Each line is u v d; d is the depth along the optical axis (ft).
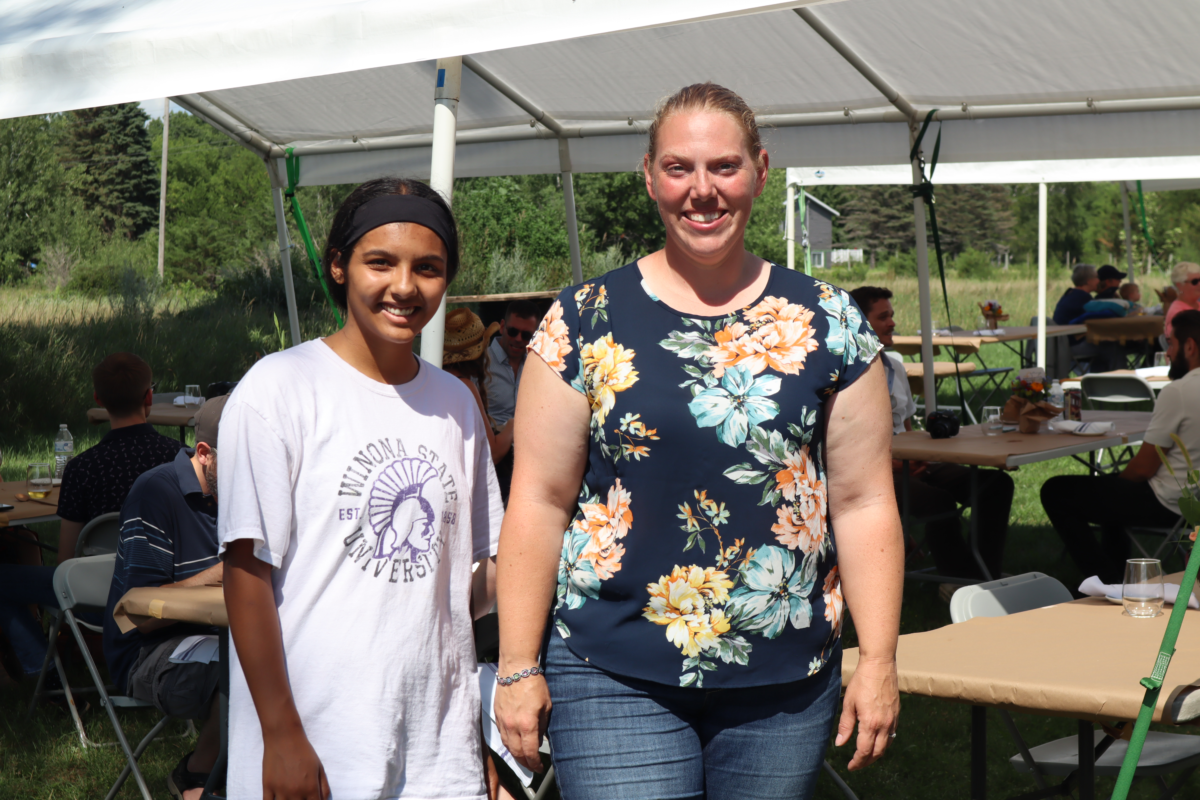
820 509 5.75
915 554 19.97
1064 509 17.75
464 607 6.36
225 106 23.35
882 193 176.35
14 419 33.53
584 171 24.58
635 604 5.63
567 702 5.77
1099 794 10.16
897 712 5.77
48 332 39.27
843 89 20.89
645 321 5.78
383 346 6.09
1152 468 16.76
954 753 12.59
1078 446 17.28
